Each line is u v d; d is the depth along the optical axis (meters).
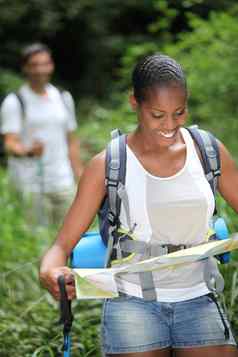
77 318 5.93
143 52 12.52
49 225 8.88
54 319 6.07
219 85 10.49
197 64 10.66
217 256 4.12
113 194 3.84
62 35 19.25
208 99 10.60
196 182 3.86
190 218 3.85
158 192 3.83
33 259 7.73
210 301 3.93
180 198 3.83
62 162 8.91
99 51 18.98
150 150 3.84
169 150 3.85
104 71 19.03
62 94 9.00
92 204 3.92
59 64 20.00
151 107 3.71
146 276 3.86
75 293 3.83
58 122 8.84
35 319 6.11
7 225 8.45
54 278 3.82
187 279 3.89
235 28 10.70
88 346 5.54
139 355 3.80
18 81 16.77
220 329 3.88
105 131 11.98
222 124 10.23
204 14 14.64
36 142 8.70
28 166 8.81
